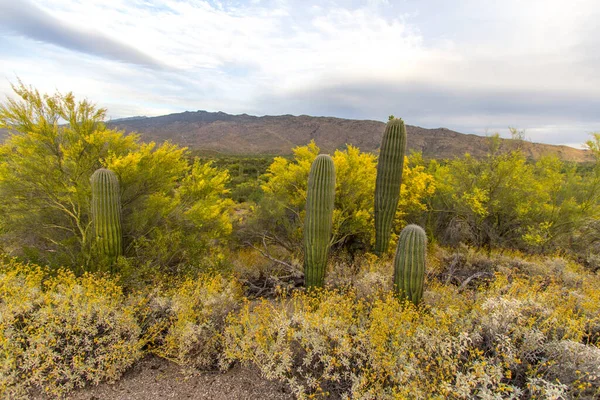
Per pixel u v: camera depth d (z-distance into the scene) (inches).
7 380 116.5
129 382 131.3
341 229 266.7
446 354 117.0
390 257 256.2
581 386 98.7
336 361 124.8
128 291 180.2
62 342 134.3
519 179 301.9
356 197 264.8
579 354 109.8
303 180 281.0
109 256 196.7
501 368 105.7
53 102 209.2
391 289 175.3
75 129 219.5
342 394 116.1
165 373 137.6
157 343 156.2
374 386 115.0
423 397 103.0
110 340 138.9
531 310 138.3
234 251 290.5
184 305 155.3
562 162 323.0
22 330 132.3
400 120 227.6
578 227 303.7
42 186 211.8
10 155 209.5
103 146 233.5
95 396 122.7
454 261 247.1
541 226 290.7
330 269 235.1
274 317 143.3
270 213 263.3
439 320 132.4
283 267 247.1
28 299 144.4
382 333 122.2
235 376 135.8
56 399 118.9
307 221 199.0
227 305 167.2
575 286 205.3
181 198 261.3
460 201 314.2
